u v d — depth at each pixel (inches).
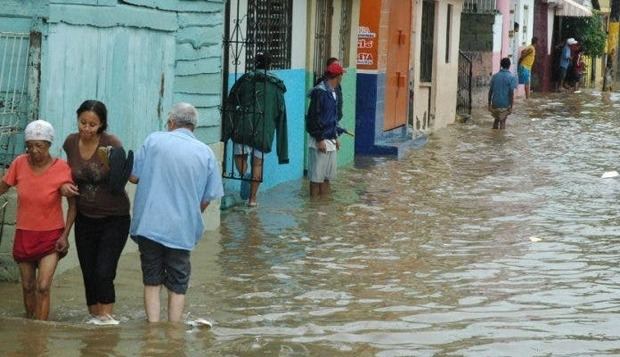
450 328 584.1
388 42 1417.3
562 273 728.3
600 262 764.6
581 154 1446.9
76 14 655.8
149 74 753.0
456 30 1861.5
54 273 617.3
